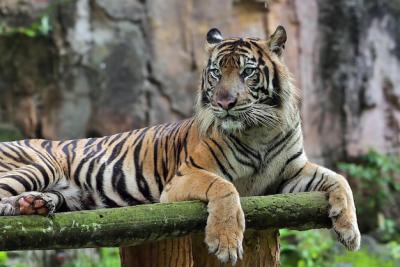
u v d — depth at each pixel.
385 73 17.03
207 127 6.74
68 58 15.23
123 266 7.27
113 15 15.41
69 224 5.45
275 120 6.67
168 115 15.66
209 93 6.72
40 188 6.84
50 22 15.25
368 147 16.78
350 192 6.41
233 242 5.78
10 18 15.27
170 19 15.72
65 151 7.36
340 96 16.78
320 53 16.75
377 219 16.61
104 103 15.33
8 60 15.27
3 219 5.29
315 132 16.61
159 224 5.76
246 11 16.11
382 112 16.98
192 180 6.28
